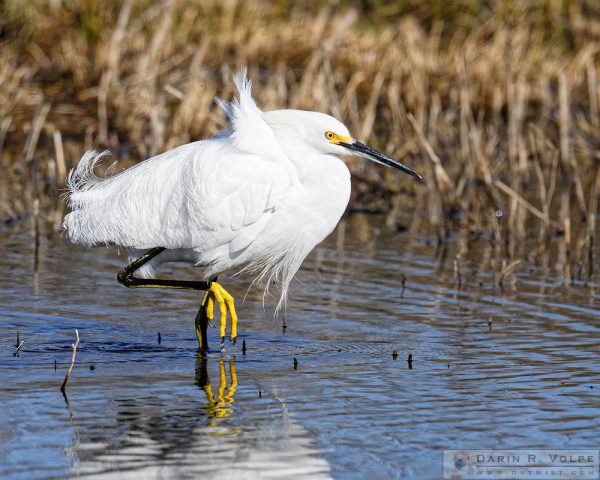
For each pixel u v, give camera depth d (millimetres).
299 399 9203
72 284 13070
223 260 11172
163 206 10984
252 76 23766
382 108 24719
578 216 18000
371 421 8695
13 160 20797
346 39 25719
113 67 23234
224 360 10398
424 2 28766
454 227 17344
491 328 11578
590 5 28578
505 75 25188
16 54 24500
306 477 7590
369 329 11523
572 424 8695
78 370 9891
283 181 10781
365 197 19531
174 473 7602
